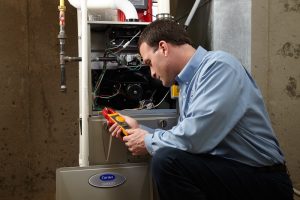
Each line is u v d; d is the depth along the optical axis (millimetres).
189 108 1124
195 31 1858
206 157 1093
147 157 1454
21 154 2197
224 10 1607
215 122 1021
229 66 1069
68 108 2258
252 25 1640
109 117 1344
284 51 1691
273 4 1663
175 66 1209
